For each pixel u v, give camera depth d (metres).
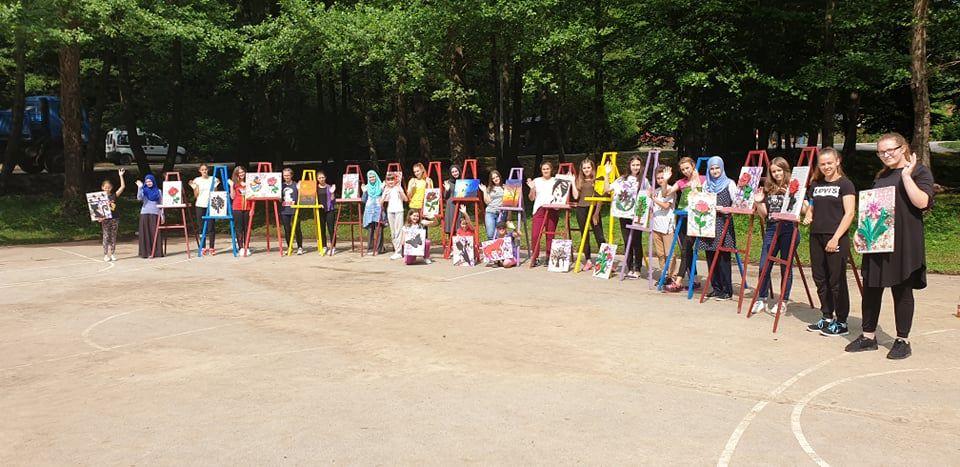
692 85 22.14
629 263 13.50
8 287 13.17
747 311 10.02
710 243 10.86
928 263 14.05
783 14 22.12
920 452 5.00
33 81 37.81
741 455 4.95
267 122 31.67
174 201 17.36
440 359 7.64
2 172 28.81
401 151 28.80
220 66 29.98
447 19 22.30
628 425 5.57
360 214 17.23
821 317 9.63
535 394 6.37
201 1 25.95
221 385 6.81
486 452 5.05
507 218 15.77
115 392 6.70
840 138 56.34
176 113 30.33
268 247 18.02
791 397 6.24
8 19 20.36
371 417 5.82
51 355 8.20
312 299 11.45
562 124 31.20
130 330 9.40
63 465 4.99
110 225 16.89
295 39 24.17
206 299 11.60
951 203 22.41
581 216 14.12
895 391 6.38
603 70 27.22
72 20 23.52
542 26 23.19
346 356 7.84
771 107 24.14
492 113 34.44
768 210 9.76
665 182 11.84
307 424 5.68
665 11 23.25
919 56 19.92
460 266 15.02
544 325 9.23
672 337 8.50
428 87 27.95
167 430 5.62
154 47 28.81
